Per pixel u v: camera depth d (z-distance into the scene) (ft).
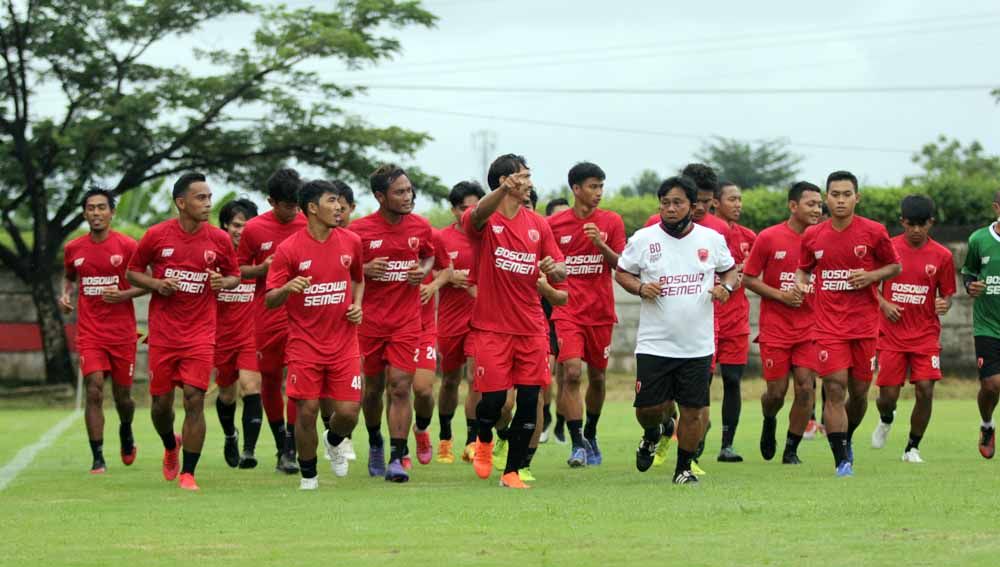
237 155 331.98
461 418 239.50
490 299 116.67
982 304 147.23
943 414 234.17
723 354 147.95
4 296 328.29
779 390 145.18
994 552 77.41
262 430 219.20
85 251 144.56
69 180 321.52
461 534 86.99
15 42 308.81
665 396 115.44
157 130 319.88
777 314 144.56
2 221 319.88
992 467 136.67
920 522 89.66
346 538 86.02
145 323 318.04
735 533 85.61
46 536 88.89
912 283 148.77
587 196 140.87
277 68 320.50
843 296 129.08
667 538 83.87
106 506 106.83
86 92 323.98
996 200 146.82
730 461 147.23
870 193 319.68
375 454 134.21
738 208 152.15
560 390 143.33
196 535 88.53
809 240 130.93
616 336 317.01
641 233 114.62
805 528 87.40
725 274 114.83
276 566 76.02
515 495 109.70
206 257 125.70
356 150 335.06
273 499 110.01
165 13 317.42
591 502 103.09
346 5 334.85
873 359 131.44
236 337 145.69
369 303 130.11
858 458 149.59
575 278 142.51
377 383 132.57
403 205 127.65
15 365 328.08
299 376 117.29
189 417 122.11
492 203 112.06
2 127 312.09
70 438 199.31
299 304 117.39
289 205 140.26
